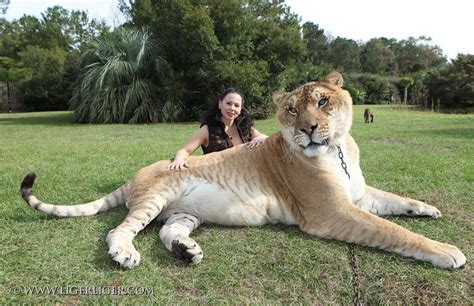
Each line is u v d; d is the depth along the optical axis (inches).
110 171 223.0
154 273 105.0
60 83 1369.3
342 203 122.7
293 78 739.4
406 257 110.0
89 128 545.3
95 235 128.3
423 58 2881.4
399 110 914.7
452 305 91.4
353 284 98.7
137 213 126.7
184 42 639.8
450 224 133.2
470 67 1116.5
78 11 2043.6
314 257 111.3
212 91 683.4
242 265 108.4
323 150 125.2
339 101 130.8
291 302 93.4
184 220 130.8
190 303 92.5
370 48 2672.2
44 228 134.3
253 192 134.1
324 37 2472.9
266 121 631.2
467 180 187.5
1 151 313.9
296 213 134.3
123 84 668.7
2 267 107.7
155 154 282.0
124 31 710.5
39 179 205.6
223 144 168.6
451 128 449.1
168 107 657.0
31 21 1909.4
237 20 638.5
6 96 1414.9
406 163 231.5
